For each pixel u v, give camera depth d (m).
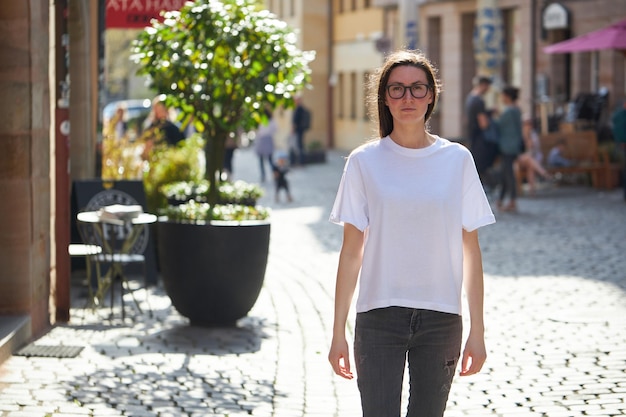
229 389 8.38
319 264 15.34
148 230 13.52
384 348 5.03
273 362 9.30
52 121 11.70
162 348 9.84
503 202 23.34
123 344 9.98
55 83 11.12
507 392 8.27
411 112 5.02
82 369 8.95
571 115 30.64
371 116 5.30
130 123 32.16
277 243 17.81
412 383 5.12
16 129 10.07
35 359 9.28
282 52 11.36
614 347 9.73
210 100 11.30
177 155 15.32
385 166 5.04
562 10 33.00
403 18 28.91
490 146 22.53
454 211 5.02
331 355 5.11
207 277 10.72
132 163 15.45
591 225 19.22
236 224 10.72
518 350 9.66
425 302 4.99
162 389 8.35
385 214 4.99
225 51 11.33
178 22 11.49
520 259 15.34
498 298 12.24
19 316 10.12
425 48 41.66
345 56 52.62
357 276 5.14
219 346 9.95
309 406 7.92
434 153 5.05
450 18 40.16
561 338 10.14
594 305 11.77
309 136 54.62
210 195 11.32
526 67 34.81
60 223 11.07
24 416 7.51
